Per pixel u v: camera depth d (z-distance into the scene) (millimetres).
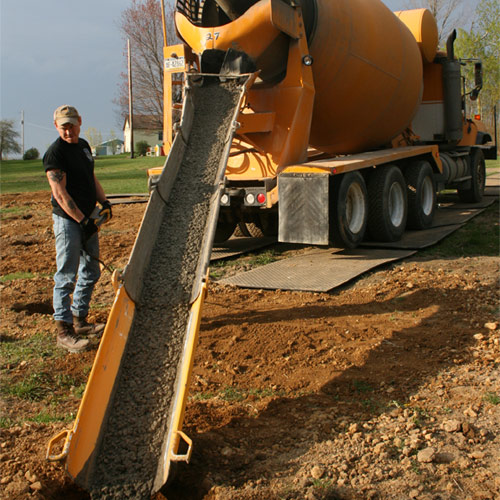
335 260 8383
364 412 4012
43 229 12234
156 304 4480
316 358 4949
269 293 6977
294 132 8062
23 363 4953
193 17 8258
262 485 3223
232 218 9219
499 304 6238
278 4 7531
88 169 5254
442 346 5156
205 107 7176
